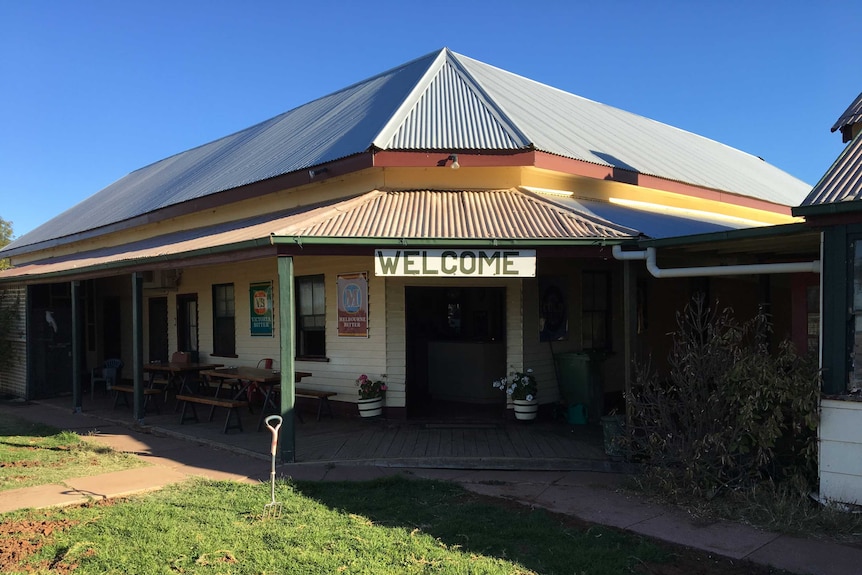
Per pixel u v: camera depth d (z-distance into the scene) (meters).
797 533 5.46
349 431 9.93
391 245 7.94
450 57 14.76
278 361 12.60
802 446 6.48
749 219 15.56
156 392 11.94
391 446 8.83
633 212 11.18
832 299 5.91
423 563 4.83
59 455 8.72
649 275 12.59
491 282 10.60
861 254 5.77
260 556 4.93
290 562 4.83
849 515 5.67
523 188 10.63
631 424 7.69
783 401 6.06
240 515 5.97
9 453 8.80
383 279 10.73
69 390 15.38
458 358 12.03
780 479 6.50
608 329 11.94
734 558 4.96
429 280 10.71
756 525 5.68
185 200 14.45
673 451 6.70
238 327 13.59
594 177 11.23
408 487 6.94
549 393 10.88
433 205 9.75
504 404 11.45
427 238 7.88
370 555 4.97
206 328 14.51
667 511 6.13
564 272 11.27
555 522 5.80
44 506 6.29
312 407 11.77
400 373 10.67
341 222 8.74
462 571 4.67
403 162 10.36
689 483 6.46
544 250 8.00
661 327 12.84
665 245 7.61
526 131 11.11
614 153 12.58
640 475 7.20
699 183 13.45
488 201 10.00
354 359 11.10
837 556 4.98
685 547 5.19
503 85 14.37
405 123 11.41
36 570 4.72
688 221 11.72
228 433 10.09
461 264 7.94
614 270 12.06
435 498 6.55
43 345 15.02
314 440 9.35
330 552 5.03
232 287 13.88
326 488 6.90
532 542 5.32
